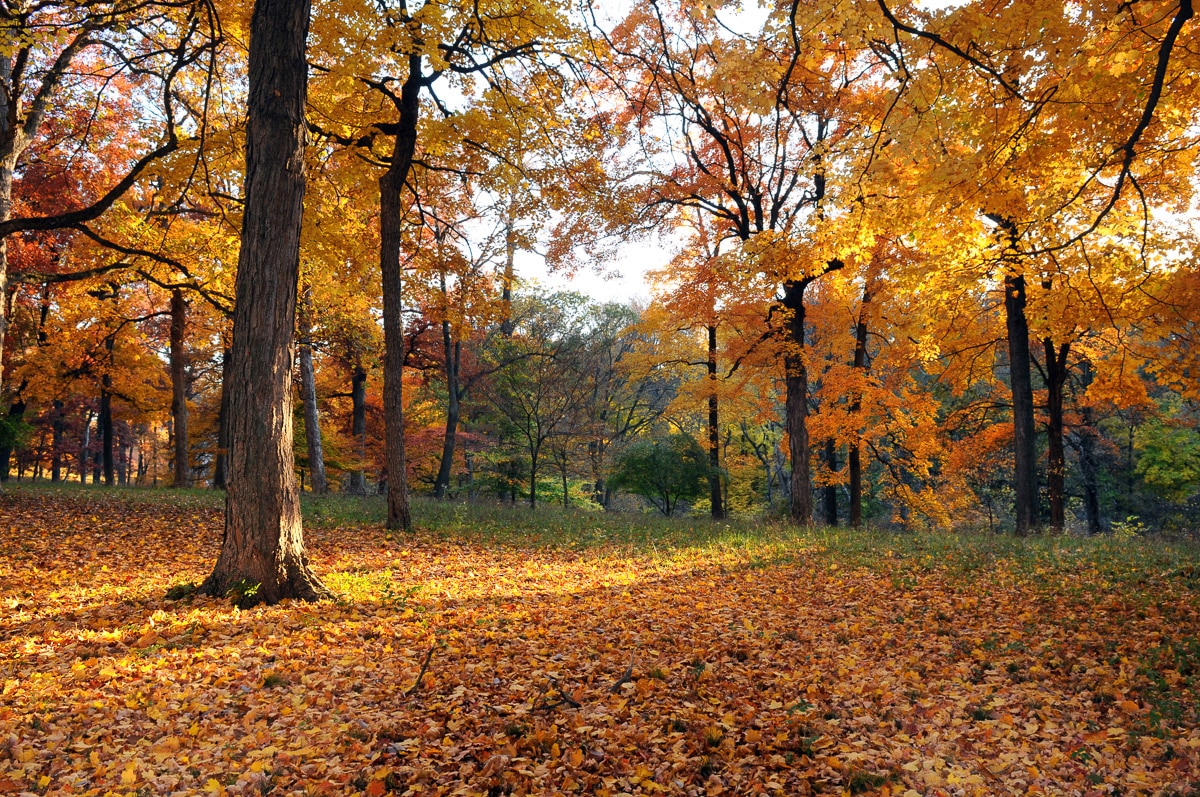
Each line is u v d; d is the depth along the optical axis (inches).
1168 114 294.7
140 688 182.5
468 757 153.2
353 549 438.3
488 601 311.3
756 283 572.7
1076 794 141.6
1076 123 271.9
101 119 592.7
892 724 179.6
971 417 877.8
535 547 494.0
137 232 567.8
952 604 311.1
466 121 478.0
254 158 281.7
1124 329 534.6
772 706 189.8
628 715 179.2
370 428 1131.9
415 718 171.6
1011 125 267.4
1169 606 276.2
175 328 834.2
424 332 1023.6
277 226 281.9
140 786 133.8
